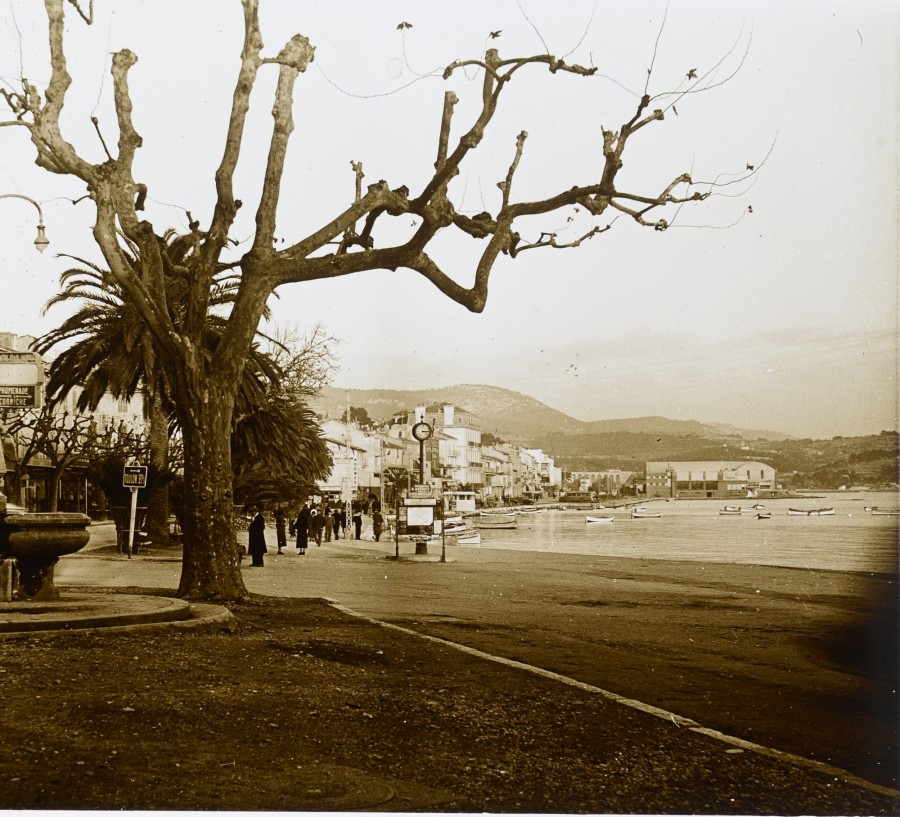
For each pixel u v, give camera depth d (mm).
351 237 16562
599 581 25719
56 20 14789
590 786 6285
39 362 23203
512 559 36875
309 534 56562
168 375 15203
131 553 32812
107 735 6484
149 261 15297
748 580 26359
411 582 24469
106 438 40094
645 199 16734
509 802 5867
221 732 6797
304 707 7730
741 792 6367
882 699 10094
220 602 14797
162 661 9141
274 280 15508
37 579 12477
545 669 11062
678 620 16891
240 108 15883
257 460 40344
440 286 16844
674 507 186750
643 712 8664
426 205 15930
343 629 12875
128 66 15508
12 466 37500
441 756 6719
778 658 12789
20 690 7566
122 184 15289
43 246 24016
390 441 152250
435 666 10406
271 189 15570
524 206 17203
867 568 32312
